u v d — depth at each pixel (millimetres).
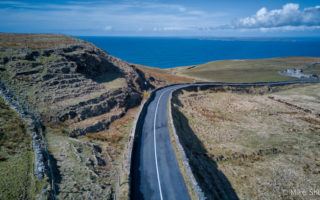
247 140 57406
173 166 35938
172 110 62781
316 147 56500
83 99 53844
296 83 122438
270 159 50344
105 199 27234
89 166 33000
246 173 44469
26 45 65938
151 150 41000
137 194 29625
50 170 28969
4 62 54750
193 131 57219
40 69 57094
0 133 33406
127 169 33312
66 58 64938
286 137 60781
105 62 77688
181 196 29484
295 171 46438
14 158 29547
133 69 90562
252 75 149625
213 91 99750
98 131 47531
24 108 43406
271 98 96250
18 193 24297
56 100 50219
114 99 60438
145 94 76250
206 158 46344
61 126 44062
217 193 35938
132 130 47250
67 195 26047
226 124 65938
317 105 87562
